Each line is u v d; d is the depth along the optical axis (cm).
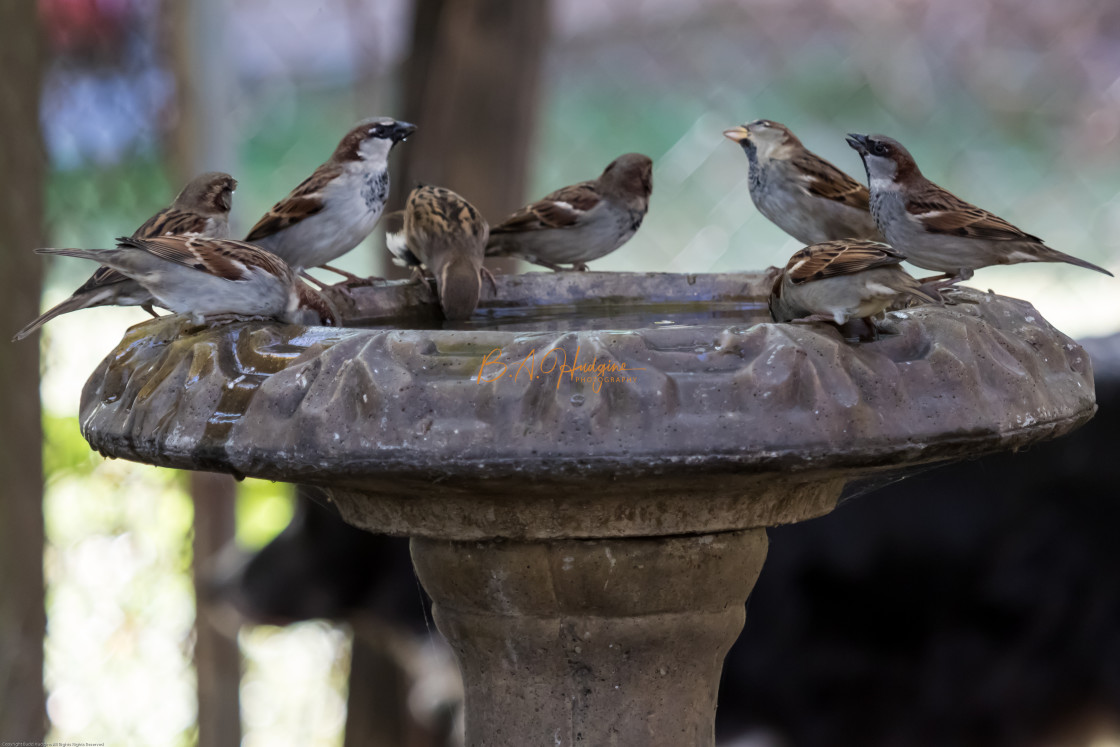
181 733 1145
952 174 1658
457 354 464
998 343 511
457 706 1007
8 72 891
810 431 447
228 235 838
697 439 440
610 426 439
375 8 1275
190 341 514
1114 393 896
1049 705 932
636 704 562
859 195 893
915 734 952
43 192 923
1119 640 909
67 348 1249
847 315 544
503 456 439
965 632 938
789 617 959
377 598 1015
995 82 1673
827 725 961
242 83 1480
